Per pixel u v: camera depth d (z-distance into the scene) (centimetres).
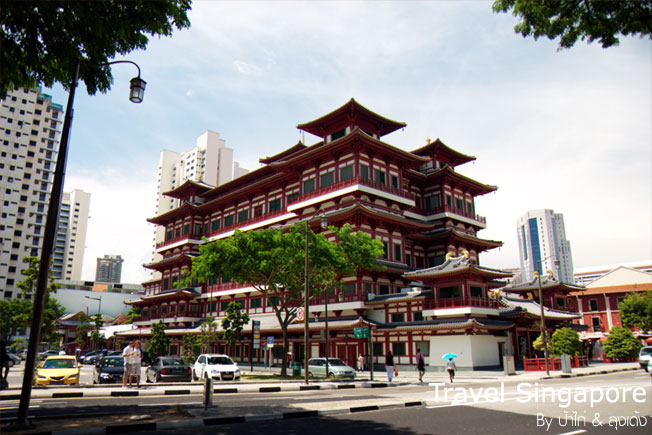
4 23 1188
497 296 4994
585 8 1258
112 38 1348
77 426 1135
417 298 4619
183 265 7756
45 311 5212
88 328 9206
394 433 1120
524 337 5169
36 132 12744
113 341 9062
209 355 3294
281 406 1581
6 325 7706
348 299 5016
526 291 6216
